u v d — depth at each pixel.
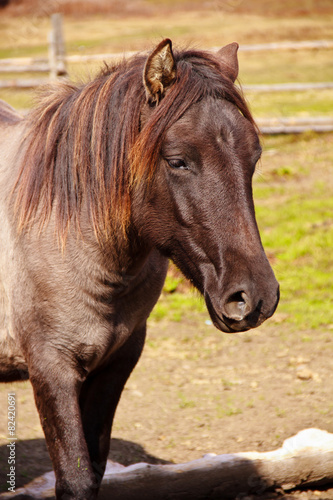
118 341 3.89
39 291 3.71
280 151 16.59
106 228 3.56
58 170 3.73
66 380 3.68
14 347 4.02
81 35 38.00
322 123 17.92
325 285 9.41
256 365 7.12
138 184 3.46
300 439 4.75
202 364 7.18
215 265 3.25
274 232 11.11
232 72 3.54
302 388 6.48
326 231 11.05
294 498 4.56
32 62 19.06
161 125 3.23
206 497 4.49
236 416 5.95
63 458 3.54
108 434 4.10
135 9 47.75
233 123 3.24
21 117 4.99
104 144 3.55
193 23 42.97
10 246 3.88
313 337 7.85
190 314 8.70
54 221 3.71
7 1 41.38
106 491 4.30
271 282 3.16
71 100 3.80
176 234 3.44
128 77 3.55
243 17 45.59
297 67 29.33
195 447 5.41
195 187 3.24
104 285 3.70
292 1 51.62
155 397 6.37
